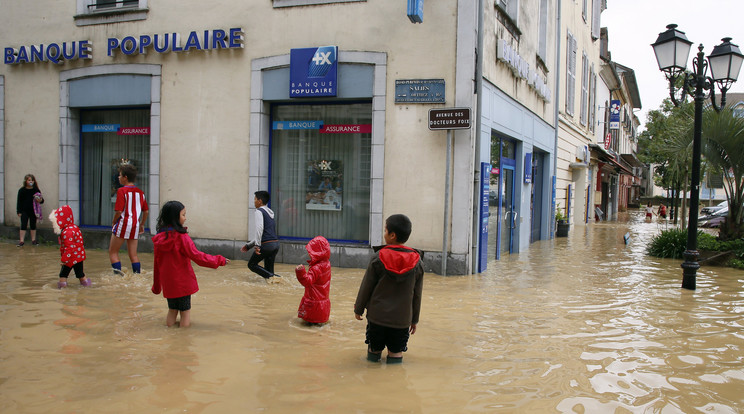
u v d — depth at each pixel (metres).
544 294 7.61
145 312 5.93
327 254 5.67
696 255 8.28
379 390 3.88
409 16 8.56
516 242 12.61
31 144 11.54
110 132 11.35
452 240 8.92
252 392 3.77
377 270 4.34
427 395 3.82
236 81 10.02
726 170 12.21
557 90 16.69
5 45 11.64
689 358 4.84
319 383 3.99
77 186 11.51
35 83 11.45
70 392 3.69
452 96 8.85
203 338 5.04
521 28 11.95
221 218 10.16
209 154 10.20
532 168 14.33
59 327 5.26
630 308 6.84
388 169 9.18
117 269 7.89
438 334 5.46
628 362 4.70
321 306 5.59
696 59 8.65
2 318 5.56
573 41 19.44
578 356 4.83
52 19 11.25
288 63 9.64
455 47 8.83
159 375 4.05
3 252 10.30
